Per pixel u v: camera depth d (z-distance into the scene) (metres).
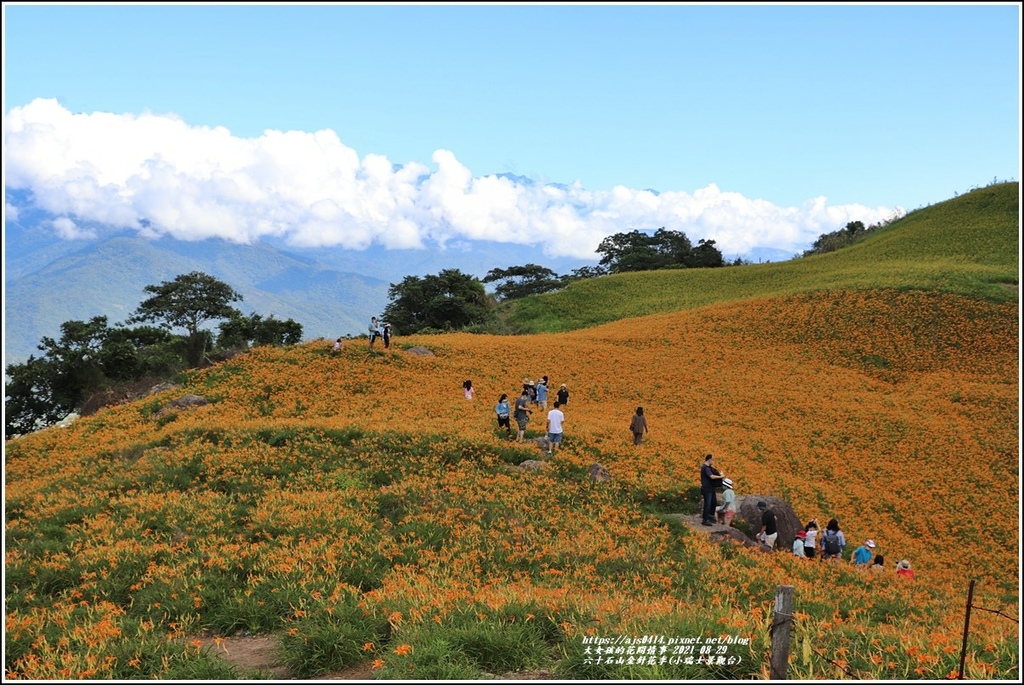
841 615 14.52
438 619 10.30
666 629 9.62
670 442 32.31
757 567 18.28
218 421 32.62
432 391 39.50
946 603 17.31
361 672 9.68
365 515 19.95
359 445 27.27
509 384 42.72
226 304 86.12
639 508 23.78
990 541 29.11
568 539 18.72
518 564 16.66
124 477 24.11
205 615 12.91
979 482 34.81
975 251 88.94
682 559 18.62
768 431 39.19
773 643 8.64
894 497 32.09
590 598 11.97
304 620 11.12
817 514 28.34
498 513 20.83
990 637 10.15
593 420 35.12
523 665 9.28
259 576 14.47
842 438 39.12
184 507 20.30
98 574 15.43
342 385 39.81
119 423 35.81
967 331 59.50
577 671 8.90
